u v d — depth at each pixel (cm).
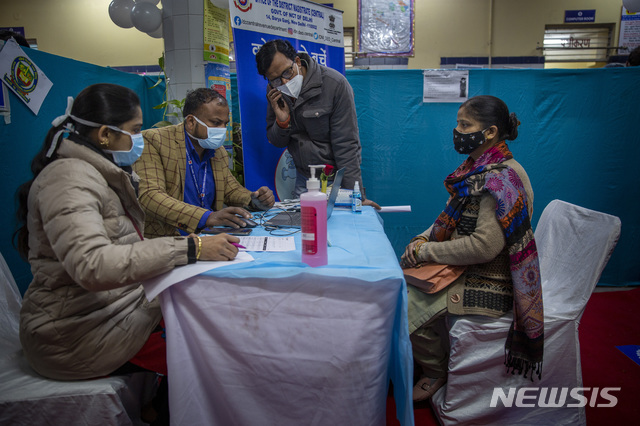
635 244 332
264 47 224
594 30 614
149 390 148
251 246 140
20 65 213
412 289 169
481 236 148
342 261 123
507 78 318
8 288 157
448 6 607
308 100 240
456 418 154
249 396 120
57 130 120
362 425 119
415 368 194
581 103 319
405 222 340
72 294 119
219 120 190
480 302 153
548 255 185
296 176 292
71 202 107
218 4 268
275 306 115
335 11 295
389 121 326
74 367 120
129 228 130
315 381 117
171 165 191
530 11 607
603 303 291
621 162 326
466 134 162
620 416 169
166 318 116
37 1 615
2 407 113
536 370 146
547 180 332
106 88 121
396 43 612
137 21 288
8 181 208
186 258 117
